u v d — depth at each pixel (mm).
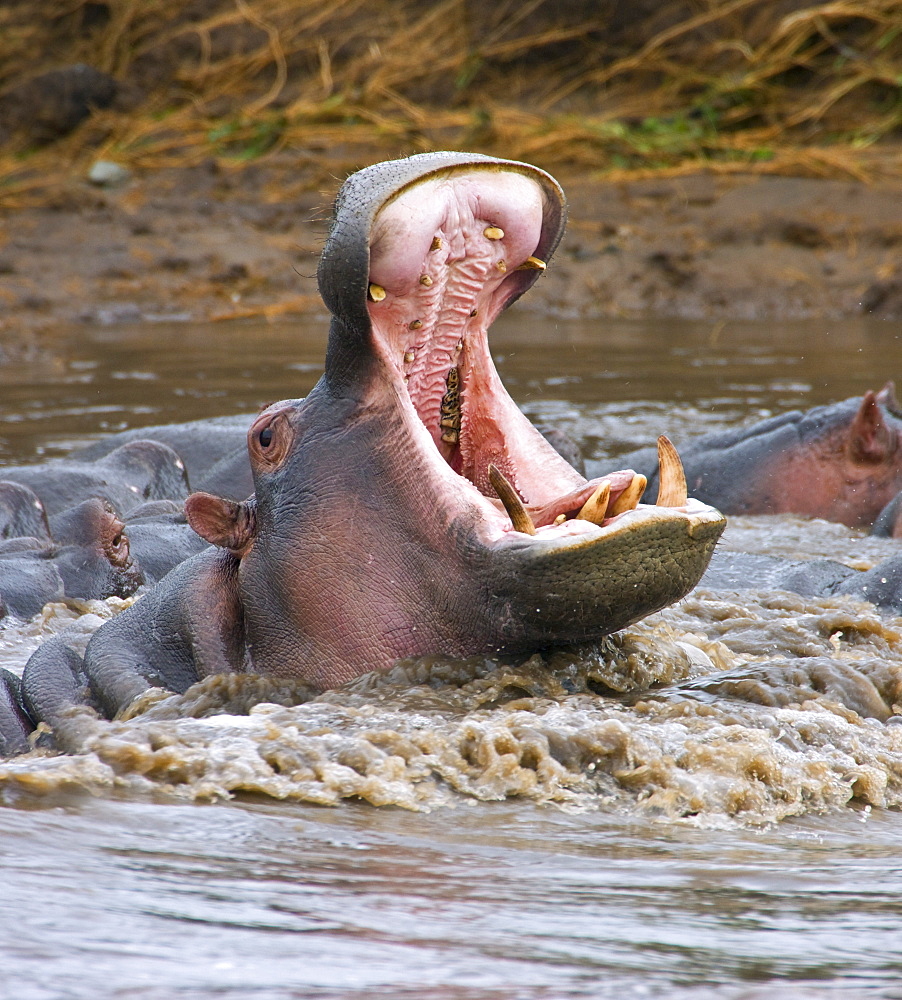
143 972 5453
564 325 48156
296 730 10141
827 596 16484
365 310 10875
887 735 10828
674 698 11242
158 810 8695
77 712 11727
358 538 11594
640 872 7832
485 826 8977
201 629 12508
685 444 25484
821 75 68188
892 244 54625
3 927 5918
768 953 6082
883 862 8414
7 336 45219
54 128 66688
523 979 5520
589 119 68062
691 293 52781
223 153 66062
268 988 5324
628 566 10258
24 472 23453
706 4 71438
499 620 10898
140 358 41125
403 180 10625
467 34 73875
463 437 11906
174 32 73312
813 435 24047
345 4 74312
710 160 63219
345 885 7160
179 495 24609
